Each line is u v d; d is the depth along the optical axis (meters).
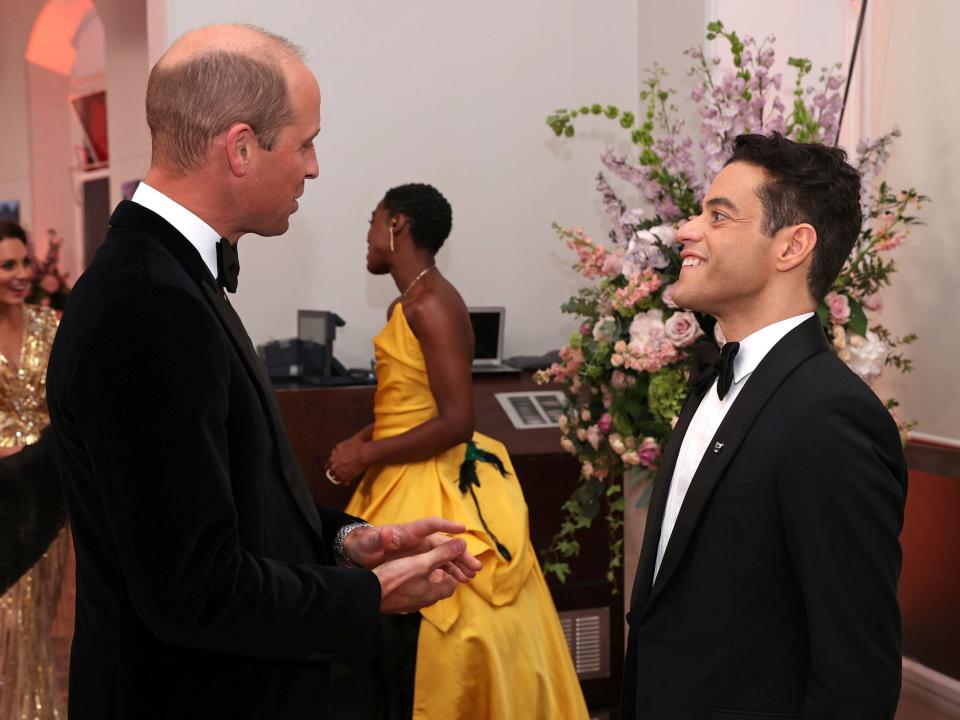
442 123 3.98
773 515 1.34
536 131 4.08
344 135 3.87
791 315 1.48
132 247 1.25
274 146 1.33
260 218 1.38
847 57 3.39
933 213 2.87
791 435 1.32
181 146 1.31
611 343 2.31
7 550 2.95
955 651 2.88
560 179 4.12
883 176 3.04
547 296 4.14
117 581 1.26
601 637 3.27
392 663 2.50
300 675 1.35
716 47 3.44
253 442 1.29
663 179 2.32
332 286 3.89
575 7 4.09
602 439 2.33
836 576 1.25
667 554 1.43
